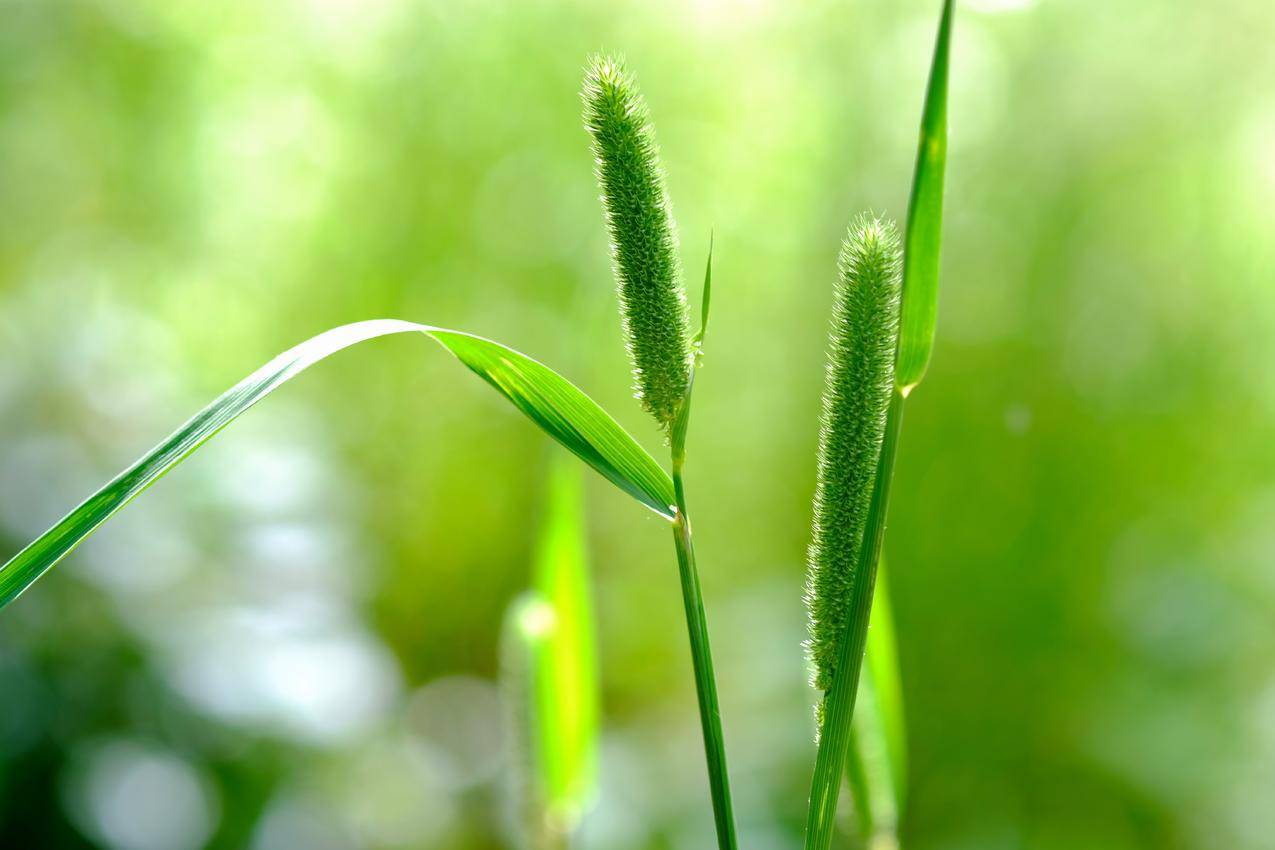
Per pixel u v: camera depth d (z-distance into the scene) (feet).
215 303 7.29
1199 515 5.29
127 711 4.07
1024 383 5.17
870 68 5.89
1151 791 4.81
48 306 5.55
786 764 5.15
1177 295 5.20
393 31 7.06
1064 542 5.11
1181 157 5.16
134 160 6.63
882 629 1.96
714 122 6.82
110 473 4.72
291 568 4.86
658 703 6.80
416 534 6.91
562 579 2.17
